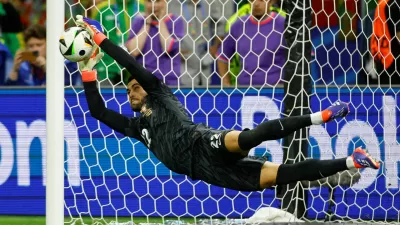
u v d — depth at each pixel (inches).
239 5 1200.8
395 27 1178.6
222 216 1172.5
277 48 1153.4
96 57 891.4
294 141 1099.9
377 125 1165.1
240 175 837.2
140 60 1186.0
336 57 1214.9
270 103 1163.3
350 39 1212.5
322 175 810.2
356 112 1159.0
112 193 1171.3
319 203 1156.5
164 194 1175.0
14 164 1215.6
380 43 1183.6
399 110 1168.2
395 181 1166.3
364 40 1210.0
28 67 1301.7
